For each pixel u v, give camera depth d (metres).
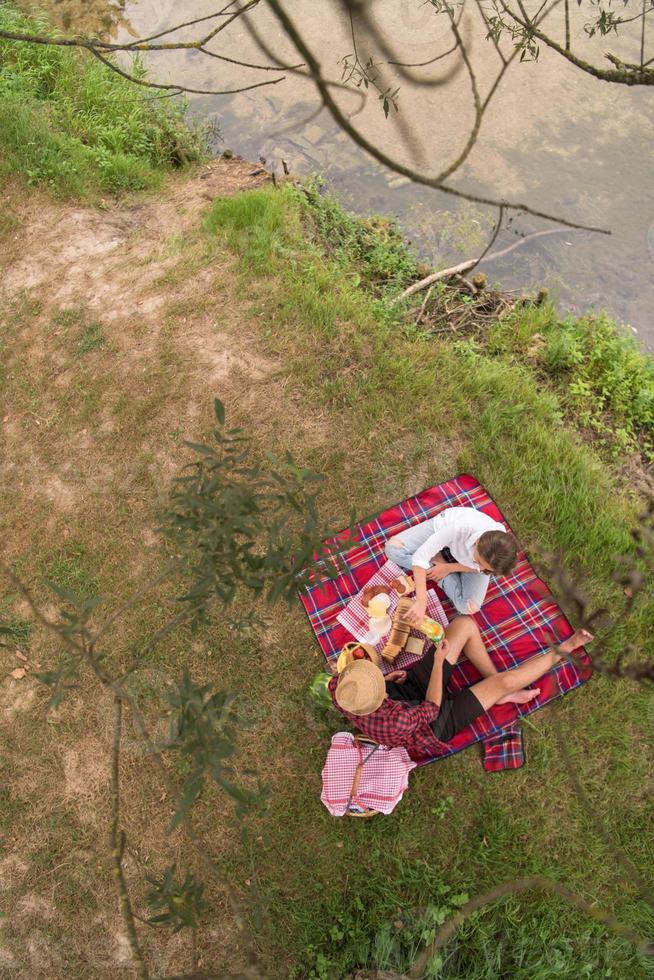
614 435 5.33
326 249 6.47
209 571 2.30
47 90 8.20
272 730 4.30
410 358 5.48
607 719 4.23
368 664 3.70
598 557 4.60
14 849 4.13
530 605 4.46
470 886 3.89
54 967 3.91
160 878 4.01
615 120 7.10
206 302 5.85
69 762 4.30
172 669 4.45
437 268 6.46
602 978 3.69
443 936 2.36
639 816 4.05
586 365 5.67
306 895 3.95
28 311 5.96
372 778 3.88
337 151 7.45
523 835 4.02
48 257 6.38
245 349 5.57
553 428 5.21
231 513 2.18
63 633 2.15
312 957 3.82
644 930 3.82
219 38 8.45
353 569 4.60
